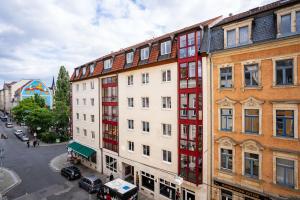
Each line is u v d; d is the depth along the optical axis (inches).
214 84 623.5
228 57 592.1
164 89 745.6
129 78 909.2
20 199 783.1
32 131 2137.1
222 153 612.7
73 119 1363.2
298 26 473.4
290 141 485.1
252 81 553.6
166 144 741.3
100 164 1080.8
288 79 494.6
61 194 824.3
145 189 829.2
